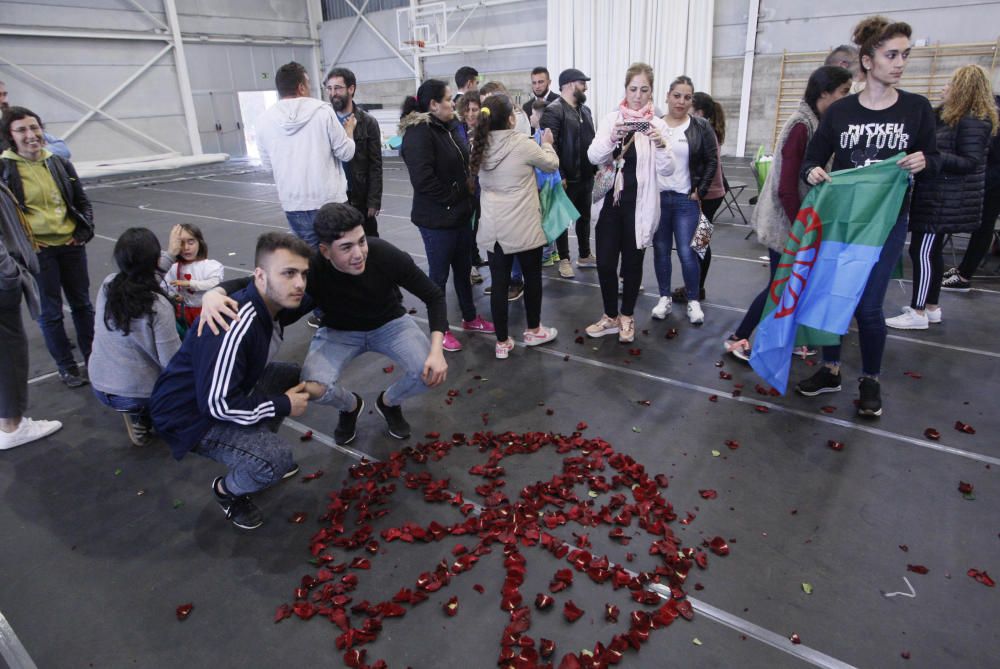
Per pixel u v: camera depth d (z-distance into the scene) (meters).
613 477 2.57
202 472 2.80
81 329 3.79
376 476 2.67
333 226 2.21
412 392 2.76
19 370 2.98
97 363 2.79
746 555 2.16
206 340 2.05
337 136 3.80
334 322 2.67
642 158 3.51
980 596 1.96
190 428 2.20
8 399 2.96
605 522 2.34
